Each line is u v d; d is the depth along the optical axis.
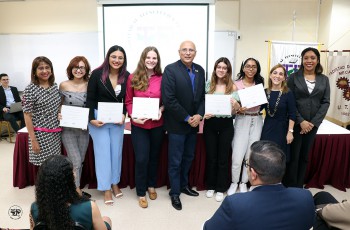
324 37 5.30
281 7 5.48
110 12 4.39
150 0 4.32
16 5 5.63
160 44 4.45
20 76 5.81
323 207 1.44
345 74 4.66
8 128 5.20
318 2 5.46
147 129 2.70
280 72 2.62
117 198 2.97
